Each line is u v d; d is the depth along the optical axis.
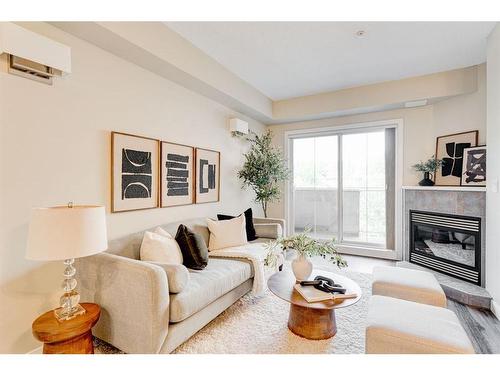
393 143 4.14
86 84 2.08
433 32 2.54
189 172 3.18
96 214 1.53
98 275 1.82
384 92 3.76
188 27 2.47
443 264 3.22
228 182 3.98
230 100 3.61
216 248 2.94
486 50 2.71
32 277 1.76
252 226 3.52
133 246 2.25
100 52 2.19
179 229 2.48
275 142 5.09
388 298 1.78
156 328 1.58
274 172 4.25
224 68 3.30
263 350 1.81
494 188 2.41
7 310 1.65
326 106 4.20
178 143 3.02
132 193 2.45
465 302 2.58
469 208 2.97
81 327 1.47
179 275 1.75
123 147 2.36
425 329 1.40
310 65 3.26
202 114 3.41
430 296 1.92
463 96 3.37
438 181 3.62
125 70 2.40
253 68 3.36
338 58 3.08
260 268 2.57
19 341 1.70
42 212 1.39
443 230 3.27
